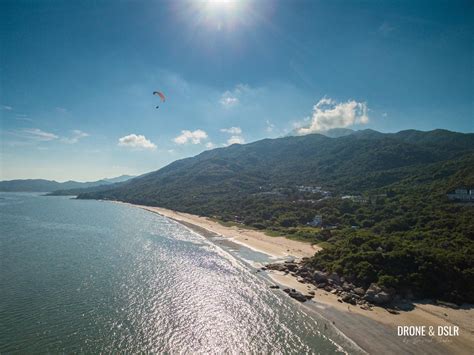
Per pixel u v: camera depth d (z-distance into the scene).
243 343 41.75
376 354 39.03
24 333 42.09
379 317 48.50
